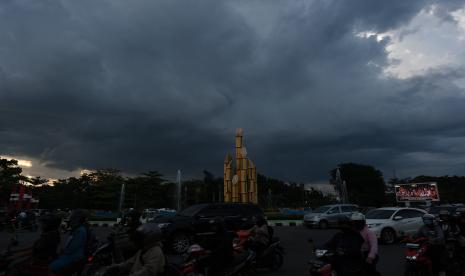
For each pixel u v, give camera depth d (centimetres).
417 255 720
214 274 675
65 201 7906
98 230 2606
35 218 2539
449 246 812
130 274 411
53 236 560
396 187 5509
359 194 8606
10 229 2416
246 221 1462
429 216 757
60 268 577
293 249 1523
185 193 8444
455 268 805
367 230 562
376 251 539
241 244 967
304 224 2800
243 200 3944
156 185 7975
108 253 829
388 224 1639
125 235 856
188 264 623
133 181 7919
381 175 9050
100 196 7638
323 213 2734
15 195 4362
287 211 4397
